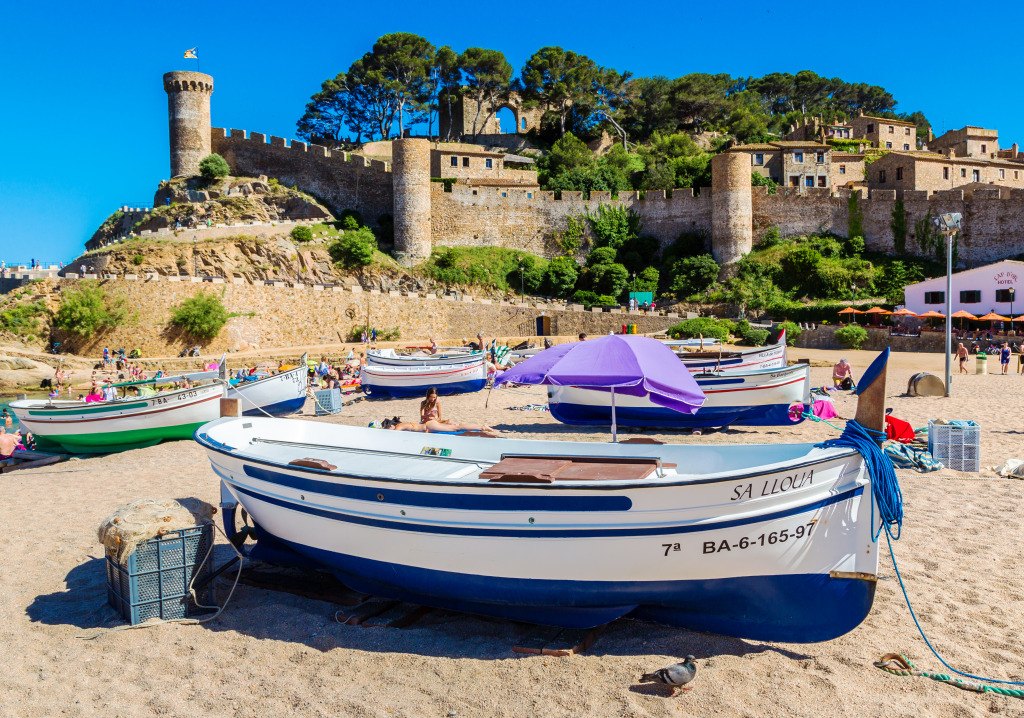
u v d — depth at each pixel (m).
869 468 5.76
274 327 51.09
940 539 8.08
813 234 66.25
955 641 5.73
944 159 72.50
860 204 65.44
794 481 5.57
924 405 19.47
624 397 17.00
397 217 67.31
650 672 5.40
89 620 6.60
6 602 7.07
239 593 7.24
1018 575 6.97
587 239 70.56
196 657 5.82
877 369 5.86
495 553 5.93
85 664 5.72
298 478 6.75
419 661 5.70
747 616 5.84
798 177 71.25
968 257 62.38
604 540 5.68
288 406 21.61
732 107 99.44
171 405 17.02
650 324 54.44
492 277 65.94
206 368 33.62
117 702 5.16
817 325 49.09
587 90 93.19
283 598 7.08
